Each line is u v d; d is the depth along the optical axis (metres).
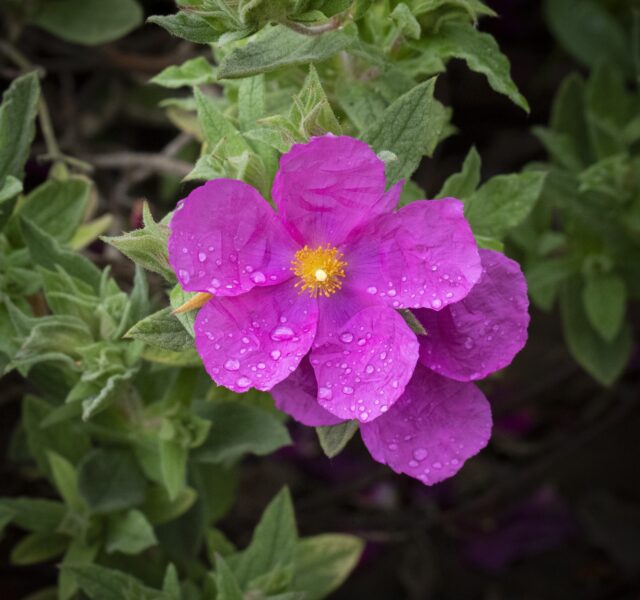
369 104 0.30
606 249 0.42
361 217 0.25
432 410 0.26
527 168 0.41
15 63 0.46
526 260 0.44
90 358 0.30
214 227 0.24
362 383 0.25
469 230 0.24
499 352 0.25
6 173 0.31
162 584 0.36
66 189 0.34
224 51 0.31
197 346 0.24
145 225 0.25
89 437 0.36
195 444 0.33
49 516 0.35
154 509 0.35
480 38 0.29
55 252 0.31
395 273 0.25
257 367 0.24
